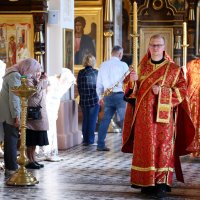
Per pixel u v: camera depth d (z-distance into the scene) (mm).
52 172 9969
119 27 17562
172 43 20344
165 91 8109
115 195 8266
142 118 8109
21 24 12359
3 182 9102
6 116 9305
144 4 20375
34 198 8094
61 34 12484
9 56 12461
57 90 11164
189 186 8938
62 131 12477
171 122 8133
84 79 13023
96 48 17297
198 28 20844
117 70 12398
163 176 8078
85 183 9086
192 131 8305
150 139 8047
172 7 20266
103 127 12461
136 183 8148
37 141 10047
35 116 9914
